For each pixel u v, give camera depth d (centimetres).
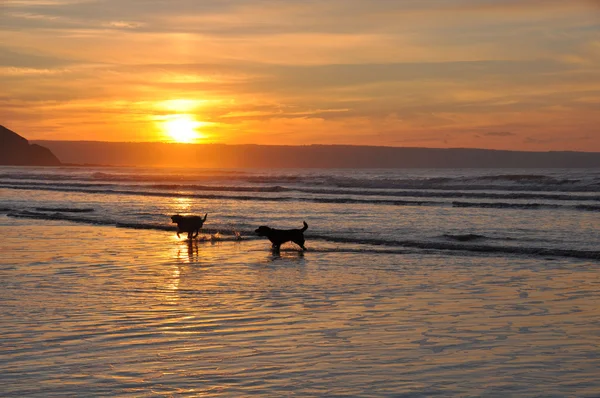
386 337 870
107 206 3881
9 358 772
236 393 655
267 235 1883
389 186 6706
